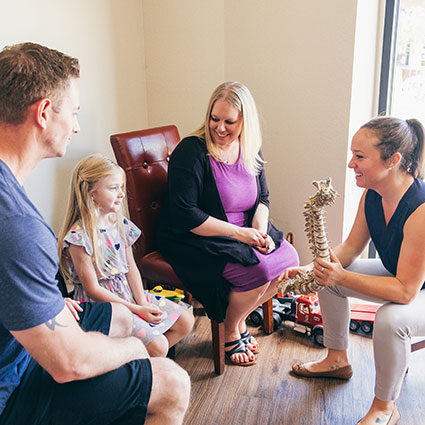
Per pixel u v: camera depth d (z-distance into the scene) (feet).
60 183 7.18
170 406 3.82
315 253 5.14
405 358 4.94
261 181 6.84
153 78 8.87
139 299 5.84
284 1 7.60
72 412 3.48
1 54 3.25
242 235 6.20
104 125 7.96
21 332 3.04
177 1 8.35
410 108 8.00
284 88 8.00
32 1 6.34
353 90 7.34
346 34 7.14
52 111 3.30
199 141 6.26
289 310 7.48
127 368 3.72
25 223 2.96
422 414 5.51
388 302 5.13
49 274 3.10
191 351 6.78
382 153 4.80
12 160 3.31
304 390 5.92
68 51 7.02
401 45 7.73
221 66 8.46
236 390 5.94
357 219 5.84
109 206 5.41
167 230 6.51
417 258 4.83
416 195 4.91
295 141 8.11
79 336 3.34
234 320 6.38
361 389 5.92
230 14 8.13
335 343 5.95
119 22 8.03
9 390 3.42
